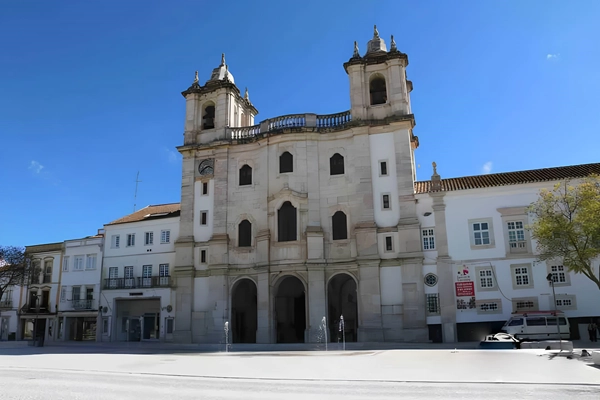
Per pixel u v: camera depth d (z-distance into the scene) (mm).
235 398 11133
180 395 11688
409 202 36562
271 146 40656
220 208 41156
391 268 35906
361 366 18406
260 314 37625
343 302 40781
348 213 38000
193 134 43969
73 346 36406
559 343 23500
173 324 41125
